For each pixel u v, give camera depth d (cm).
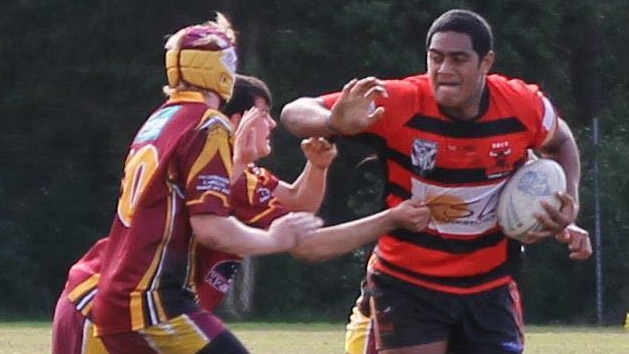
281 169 8650
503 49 8775
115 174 9156
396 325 1700
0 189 9125
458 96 1593
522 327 1773
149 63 9044
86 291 1466
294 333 5772
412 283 1691
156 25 8981
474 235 1669
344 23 8600
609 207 8962
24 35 9006
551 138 1700
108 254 1410
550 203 1627
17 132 9238
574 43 9675
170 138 1374
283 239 1386
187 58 1404
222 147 1373
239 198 1573
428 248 1672
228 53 1417
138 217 1377
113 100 9038
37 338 4825
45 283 9069
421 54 8769
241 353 1403
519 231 1645
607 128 9738
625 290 9012
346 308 8975
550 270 9006
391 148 1644
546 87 9212
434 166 1634
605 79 9969
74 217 9175
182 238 1383
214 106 1421
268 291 8869
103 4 8856
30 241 9050
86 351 1454
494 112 1642
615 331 6688
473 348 1711
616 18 9712
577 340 5172
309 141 1647
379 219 1555
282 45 8625
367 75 8700
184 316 1385
